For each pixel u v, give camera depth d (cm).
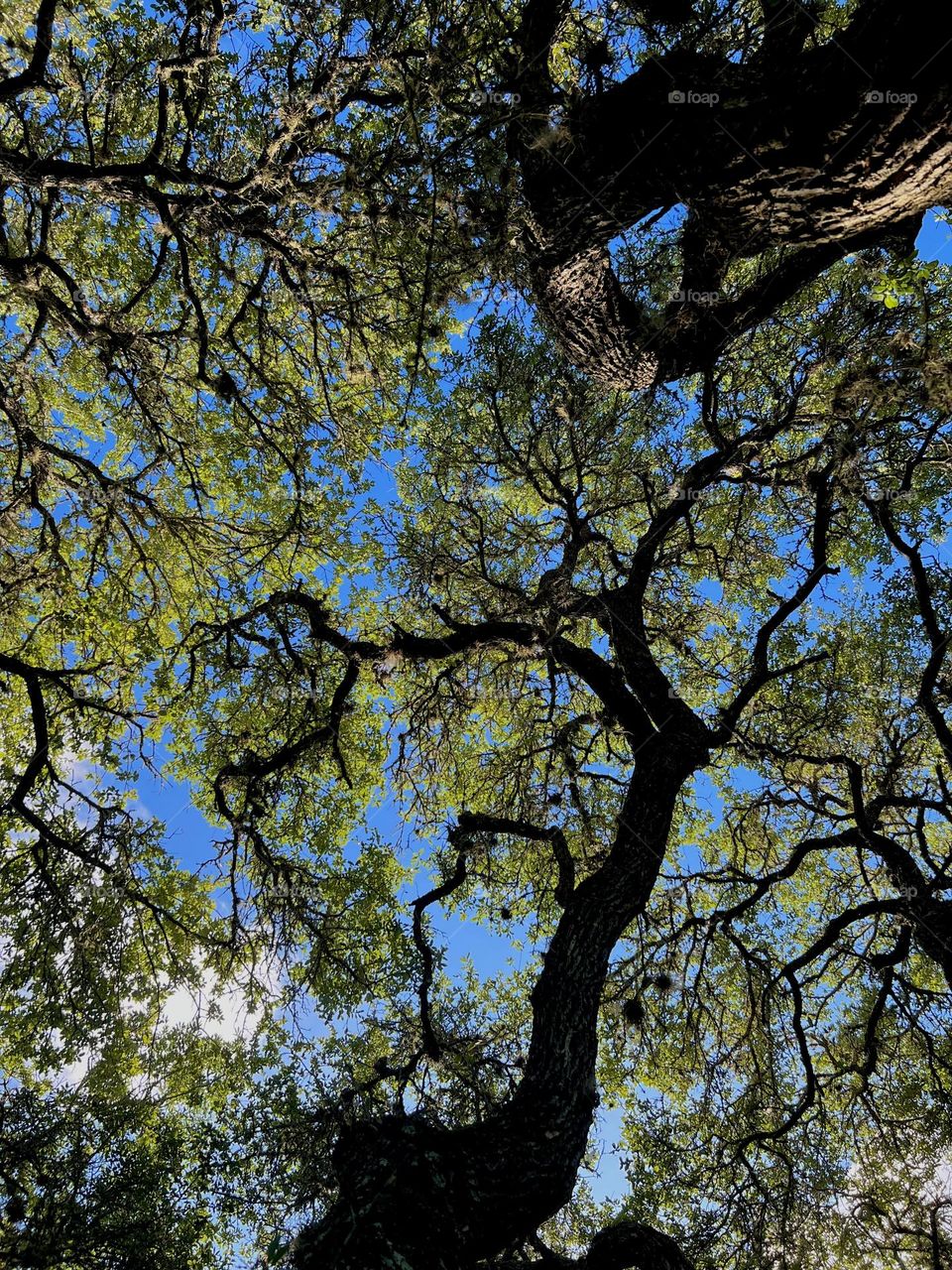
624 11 510
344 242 702
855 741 962
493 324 980
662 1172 876
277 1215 679
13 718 991
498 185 526
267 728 891
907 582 987
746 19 476
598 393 934
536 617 783
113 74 716
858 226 495
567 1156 470
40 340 866
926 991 816
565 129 450
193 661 805
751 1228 758
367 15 551
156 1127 835
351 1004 833
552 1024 551
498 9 523
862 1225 816
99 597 969
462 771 999
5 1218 655
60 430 994
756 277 793
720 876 974
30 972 810
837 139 420
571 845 973
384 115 736
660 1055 927
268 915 711
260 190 612
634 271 649
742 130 424
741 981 970
